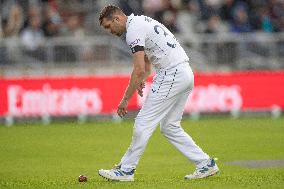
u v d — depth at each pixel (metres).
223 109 70.81
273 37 72.75
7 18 78.31
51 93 68.31
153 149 50.59
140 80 33.78
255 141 54.16
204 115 72.06
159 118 34.53
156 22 34.38
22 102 67.94
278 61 72.62
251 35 72.50
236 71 72.00
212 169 35.28
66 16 79.94
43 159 46.12
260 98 71.38
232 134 58.44
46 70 69.88
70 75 69.44
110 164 44.03
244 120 68.44
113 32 34.38
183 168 41.78
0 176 39.03
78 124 66.94
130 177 34.75
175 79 34.22
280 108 71.62
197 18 81.62
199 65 72.19
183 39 72.31
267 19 82.69
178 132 35.19
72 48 70.19
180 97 34.84
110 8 34.06
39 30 77.38
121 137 57.31
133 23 33.75
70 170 41.41
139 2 81.56
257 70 72.38
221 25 81.38
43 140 55.69
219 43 72.25
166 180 35.75
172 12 81.06
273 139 55.19
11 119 68.00
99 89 69.12
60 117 69.88
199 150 35.22
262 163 43.12
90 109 68.94
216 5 82.38
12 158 46.62
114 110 69.25
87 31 79.44
